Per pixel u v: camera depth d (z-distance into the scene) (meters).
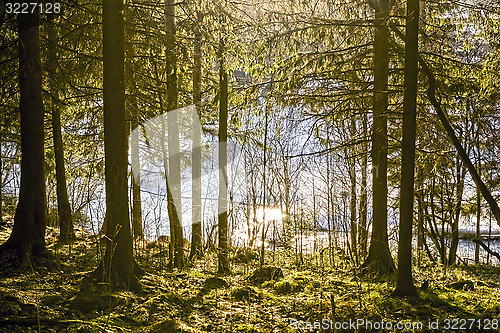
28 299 6.96
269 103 13.01
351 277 12.50
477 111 14.74
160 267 11.98
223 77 14.25
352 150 14.72
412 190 9.74
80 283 8.56
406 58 9.83
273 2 12.99
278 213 18.55
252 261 15.91
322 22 11.93
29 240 10.09
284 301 9.33
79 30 11.12
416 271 13.91
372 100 12.36
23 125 10.36
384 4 11.54
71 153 17.81
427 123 12.73
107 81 9.12
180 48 11.84
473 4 12.04
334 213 16.19
